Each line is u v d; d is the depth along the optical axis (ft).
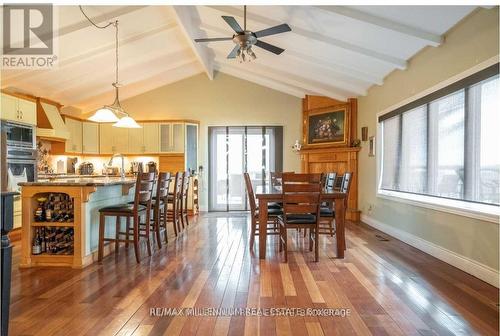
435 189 12.19
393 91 15.65
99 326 6.61
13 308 7.45
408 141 14.37
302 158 23.77
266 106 25.31
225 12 14.53
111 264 10.91
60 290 8.54
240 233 16.44
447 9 9.70
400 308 7.44
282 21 13.76
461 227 10.24
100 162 25.22
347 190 12.66
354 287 8.75
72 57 16.72
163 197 14.14
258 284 8.98
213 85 25.43
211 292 8.39
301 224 11.27
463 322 6.77
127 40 16.92
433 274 9.80
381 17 11.15
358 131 20.76
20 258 11.70
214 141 25.76
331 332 6.37
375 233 16.30
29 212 10.79
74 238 10.67
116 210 11.28
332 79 18.99
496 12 8.71
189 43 17.92
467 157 10.27
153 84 24.72
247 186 13.41
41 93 19.42
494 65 8.75
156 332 6.37
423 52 12.78
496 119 8.98
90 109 25.08
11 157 15.39
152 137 24.17
